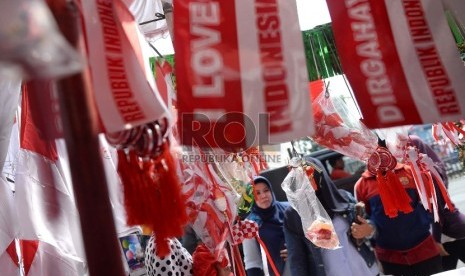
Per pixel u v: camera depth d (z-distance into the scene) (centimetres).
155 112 187
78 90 141
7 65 102
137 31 205
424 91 205
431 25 212
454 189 919
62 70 102
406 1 213
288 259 387
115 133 188
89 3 191
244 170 276
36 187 235
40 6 104
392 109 205
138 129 192
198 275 292
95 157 142
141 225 197
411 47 209
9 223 241
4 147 227
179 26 201
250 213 413
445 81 206
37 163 237
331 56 263
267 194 411
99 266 140
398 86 206
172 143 225
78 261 242
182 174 254
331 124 293
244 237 304
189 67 199
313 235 337
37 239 230
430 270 405
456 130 299
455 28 249
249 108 197
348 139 293
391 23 211
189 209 262
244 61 200
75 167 141
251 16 203
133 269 396
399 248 411
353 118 296
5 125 225
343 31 212
